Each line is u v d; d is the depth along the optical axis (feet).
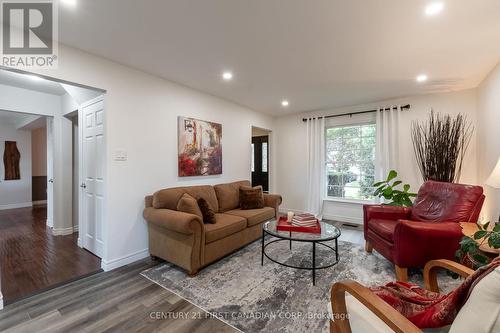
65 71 7.30
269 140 18.28
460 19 6.11
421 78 10.25
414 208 9.59
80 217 10.41
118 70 8.63
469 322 2.44
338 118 15.51
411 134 12.96
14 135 19.98
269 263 8.92
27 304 6.33
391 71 9.51
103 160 8.53
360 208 14.80
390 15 5.95
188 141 11.21
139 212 9.34
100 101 8.78
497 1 5.43
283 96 12.91
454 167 11.21
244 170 15.08
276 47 7.57
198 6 5.59
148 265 8.80
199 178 12.04
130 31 6.65
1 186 19.31
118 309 6.15
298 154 17.20
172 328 5.48
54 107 12.07
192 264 7.82
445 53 8.01
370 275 8.00
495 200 9.54
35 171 21.68
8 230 13.17
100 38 7.00
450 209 8.29
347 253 9.92
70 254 9.68
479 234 5.13
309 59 8.42
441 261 5.10
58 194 12.25
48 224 14.08
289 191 17.66
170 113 10.49
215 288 7.17
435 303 3.52
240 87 11.41
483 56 8.25
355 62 8.68
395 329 2.79
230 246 9.41
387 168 13.39
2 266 8.60
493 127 9.47
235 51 7.84
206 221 9.27
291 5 5.58
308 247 10.57
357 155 15.06
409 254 7.33
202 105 12.04
